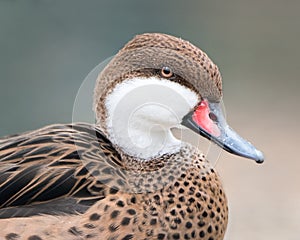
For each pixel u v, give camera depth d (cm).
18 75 388
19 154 301
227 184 338
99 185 300
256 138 349
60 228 298
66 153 301
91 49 412
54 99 365
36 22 440
